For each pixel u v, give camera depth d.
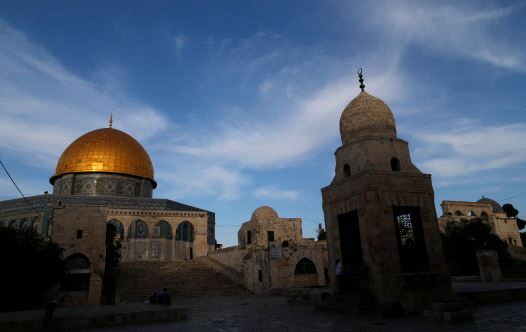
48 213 52.50
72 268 30.27
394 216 19.44
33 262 25.14
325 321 16.09
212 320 18.20
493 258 33.34
